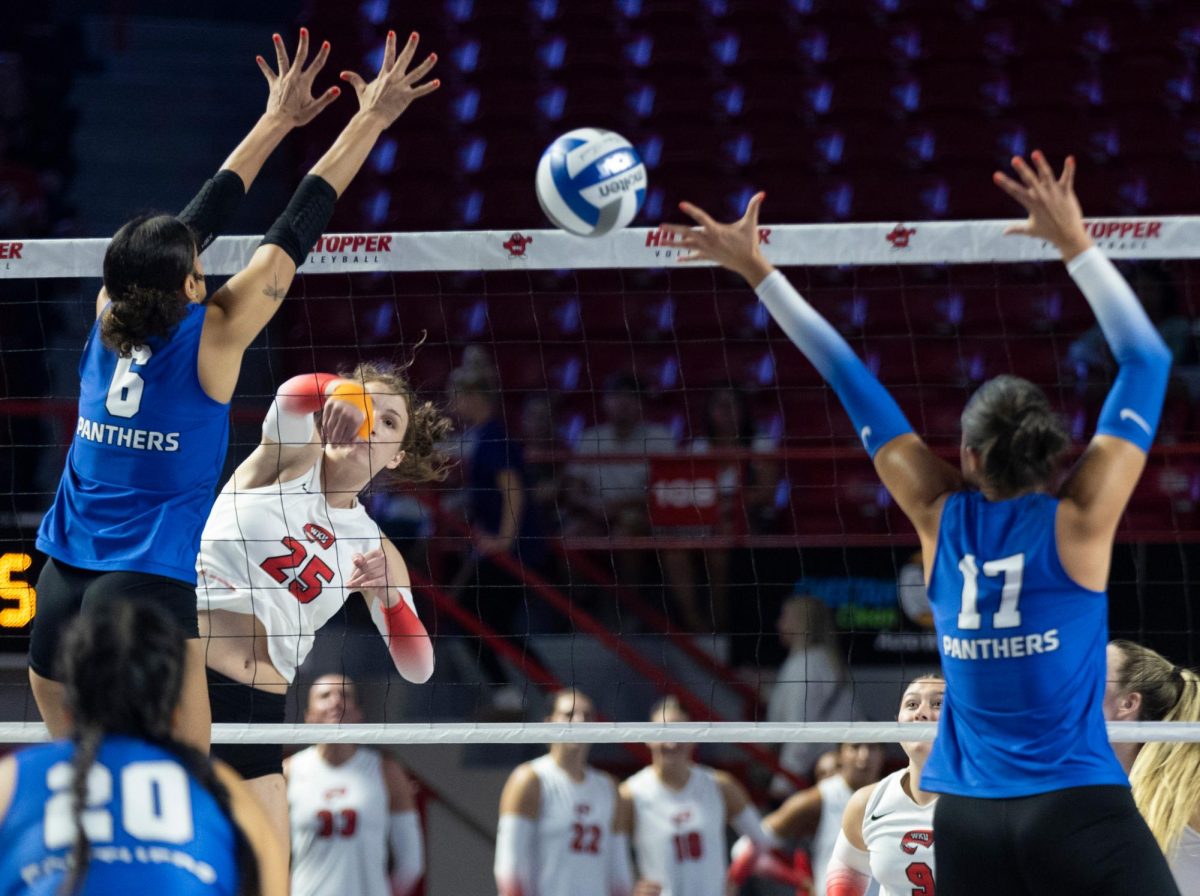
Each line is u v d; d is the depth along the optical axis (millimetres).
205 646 6379
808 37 19469
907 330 16500
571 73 19156
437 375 16172
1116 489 4715
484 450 12281
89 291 15406
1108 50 19312
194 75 19203
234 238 7133
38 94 18062
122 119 18531
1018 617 4719
